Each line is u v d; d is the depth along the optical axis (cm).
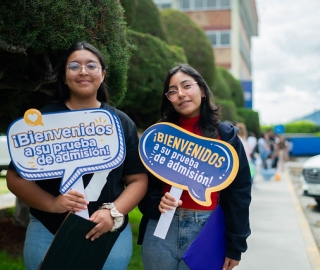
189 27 1071
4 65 309
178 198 233
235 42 2992
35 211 222
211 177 232
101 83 247
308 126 3484
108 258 221
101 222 209
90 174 219
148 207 242
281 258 489
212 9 3027
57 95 237
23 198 213
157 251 238
